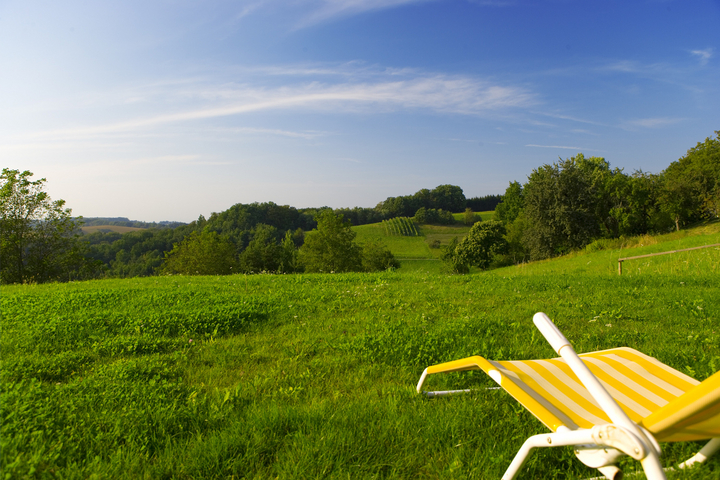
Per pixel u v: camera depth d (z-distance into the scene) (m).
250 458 2.39
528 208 46.88
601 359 2.57
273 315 6.47
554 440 1.64
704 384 1.36
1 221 30.45
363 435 2.62
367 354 4.32
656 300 7.17
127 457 2.39
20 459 2.21
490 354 4.23
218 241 58.28
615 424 1.46
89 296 7.93
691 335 4.75
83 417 2.88
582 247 43.50
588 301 7.18
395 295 8.11
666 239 28.20
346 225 58.72
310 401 3.24
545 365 2.42
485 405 3.07
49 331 5.26
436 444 2.55
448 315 6.39
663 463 2.37
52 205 32.53
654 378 2.34
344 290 8.86
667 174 52.62
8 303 7.43
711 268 12.08
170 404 3.10
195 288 9.69
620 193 43.75
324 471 2.26
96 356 4.54
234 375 3.95
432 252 106.56
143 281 12.59
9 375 3.86
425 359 4.19
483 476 2.22
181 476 2.27
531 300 7.48
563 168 44.81
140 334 5.36
